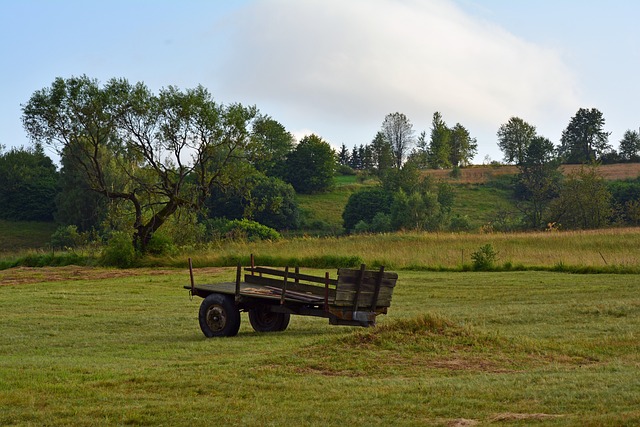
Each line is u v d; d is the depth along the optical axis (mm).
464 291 30656
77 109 51469
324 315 18578
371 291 18609
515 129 190750
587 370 13164
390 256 44312
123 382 12758
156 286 35094
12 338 19766
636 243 48094
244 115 53844
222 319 18953
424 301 27516
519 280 34344
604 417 9359
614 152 184500
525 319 20875
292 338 18203
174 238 55594
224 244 53094
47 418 10594
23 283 37969
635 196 115875
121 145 53906
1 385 12789
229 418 10305
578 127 186250
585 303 23812
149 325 22125
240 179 55094
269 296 18625
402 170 136375
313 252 46281
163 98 51969
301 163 148000
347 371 13281
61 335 20359
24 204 114438
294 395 11539
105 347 17875
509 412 10211
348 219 121438
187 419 10320
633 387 11266
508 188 149500
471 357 14133
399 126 195750
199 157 53156
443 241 51531
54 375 13664
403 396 11188
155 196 54062
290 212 116500
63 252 53969
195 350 16703
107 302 28641
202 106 51656
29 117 51469
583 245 48406
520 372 13031
